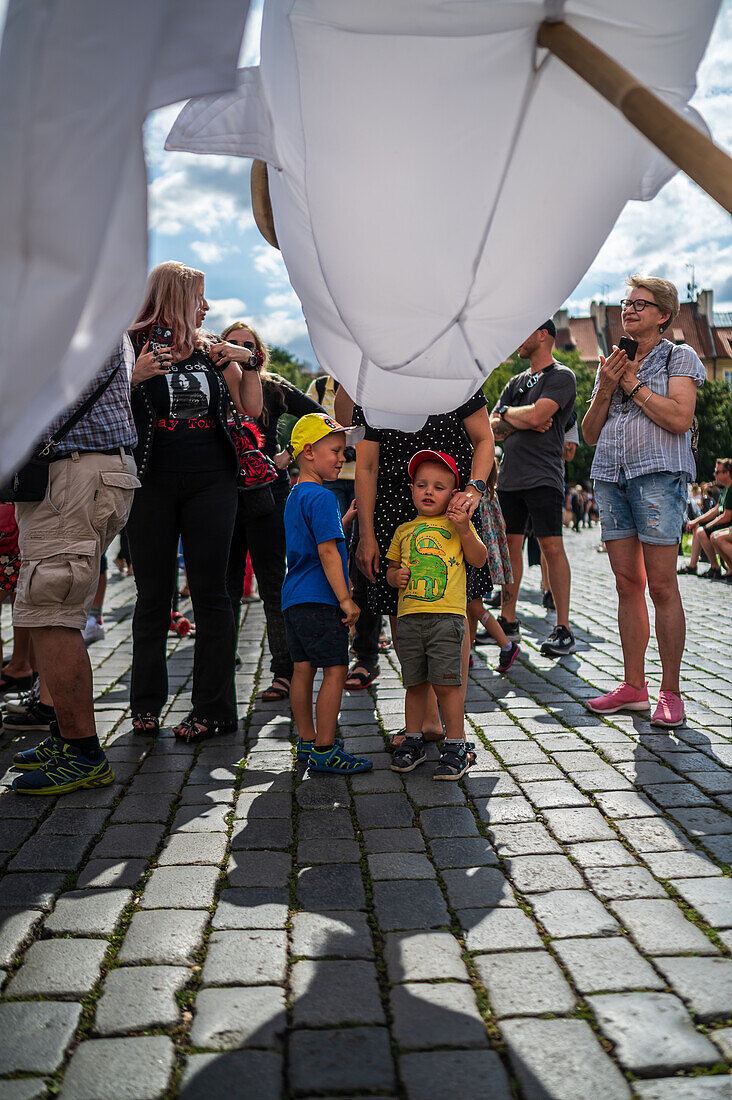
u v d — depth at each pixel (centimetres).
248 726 429
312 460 368
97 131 150
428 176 200
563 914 230
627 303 412
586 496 4222
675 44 194
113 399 321
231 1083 165
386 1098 162
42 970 205
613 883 248
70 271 151
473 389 245
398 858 269
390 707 458
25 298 151
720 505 1145
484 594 390
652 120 163
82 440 315
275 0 198
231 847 279
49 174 149
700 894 240
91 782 334
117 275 158
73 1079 167
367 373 243
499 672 541
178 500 399
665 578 408
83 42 149
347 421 488
